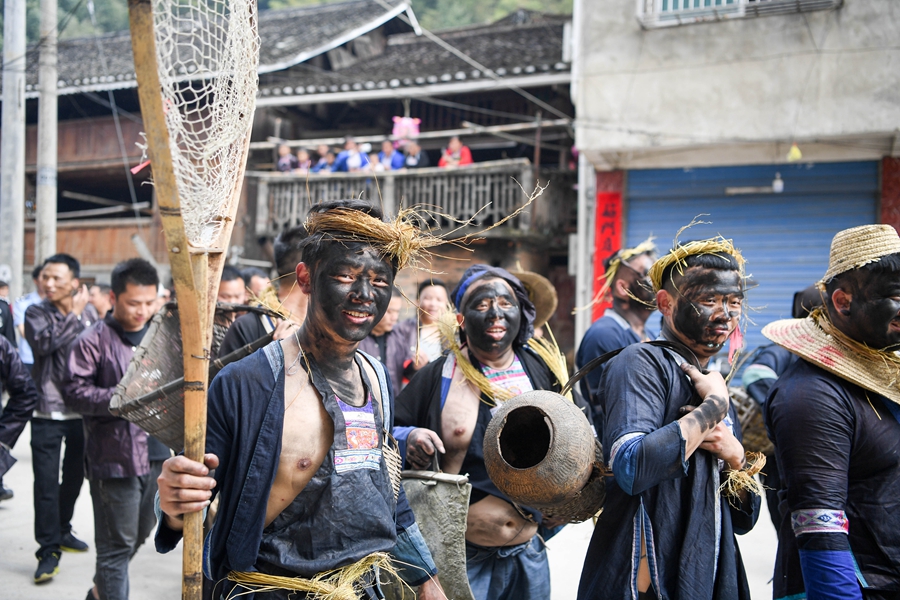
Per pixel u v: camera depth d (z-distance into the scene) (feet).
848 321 7.45
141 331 13.65
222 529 6.35
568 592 14.60
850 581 6.71
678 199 35.32
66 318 16.47
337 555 6.48
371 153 49.44
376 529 6.69
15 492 21.21
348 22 54.13
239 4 6.59
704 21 32.30
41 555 15.02
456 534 8.46
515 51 47.93
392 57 53.26
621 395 7.16
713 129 32.35
